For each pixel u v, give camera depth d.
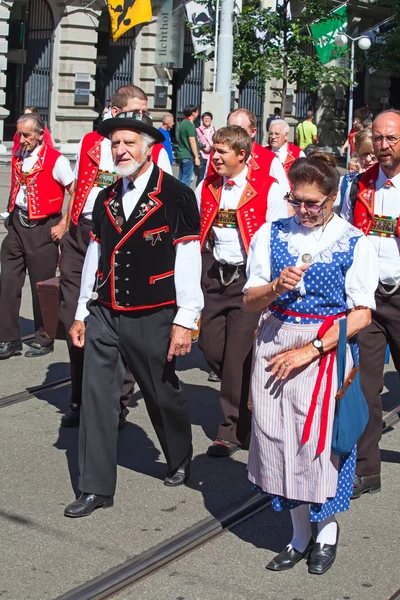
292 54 20.52
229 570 4.73
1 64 25.83
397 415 7.39
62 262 6.95
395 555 4.97
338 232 4.64
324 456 4.53
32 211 8.45
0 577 4.54
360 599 4.48
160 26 28.48
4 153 25.72
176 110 30.91
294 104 33.97
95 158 6.85
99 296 5.37
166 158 6.73
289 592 4.52
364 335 5.80
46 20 27.36
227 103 13.31
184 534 5.09
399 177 5.72
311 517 4.62
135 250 5.27
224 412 6.40
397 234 5.72
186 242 5.34
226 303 6.43
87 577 4.57
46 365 8.38
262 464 4.70
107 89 29.55
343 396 4.56
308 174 4.46
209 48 19.42
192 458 6.31
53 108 27.52
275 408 4.64
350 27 34.94
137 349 5.36
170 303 5.37
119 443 6.53
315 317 4.61
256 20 20.06
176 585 4.55
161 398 5.50
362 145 6.48
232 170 6.33
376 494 5.83
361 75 36.53
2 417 6.96
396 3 29.41
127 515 5.32
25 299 10.87
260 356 4.71
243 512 5.45
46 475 5.88
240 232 6.33
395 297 5.75
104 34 29.28
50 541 4.95
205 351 6.56
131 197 5.30
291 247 4.63
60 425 6.83
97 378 5.35
